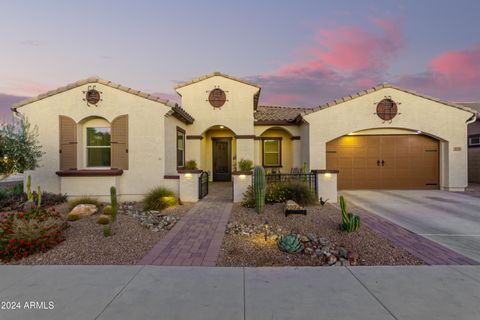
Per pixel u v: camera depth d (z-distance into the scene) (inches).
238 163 550.9
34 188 416.5
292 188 363.3
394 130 528.1
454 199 433.7
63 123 416.8
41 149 417.1
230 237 239.6
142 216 301.1
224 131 661.3
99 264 186.5
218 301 138.6
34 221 216.5
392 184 535.2
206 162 660.7
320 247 211.9
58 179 415.5
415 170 533.6
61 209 343.0
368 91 511.2
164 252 206.4
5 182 733.9
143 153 421.1
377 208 366.3
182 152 538.6
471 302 136.9
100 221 267.3
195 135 560.1
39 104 417.1
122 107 420.2
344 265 185.2
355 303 136.6
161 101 419.5
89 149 433.7
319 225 266.5
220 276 167.2
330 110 516.1
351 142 535.8
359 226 252.5
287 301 138.5
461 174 510.9
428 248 215.8
